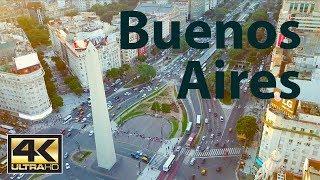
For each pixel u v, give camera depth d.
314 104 144.12
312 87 143.25
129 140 197.25
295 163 151.75
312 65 171.75
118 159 181.25
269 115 151.62
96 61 141.25
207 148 187.00
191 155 182.38
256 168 164.25
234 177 164.75
